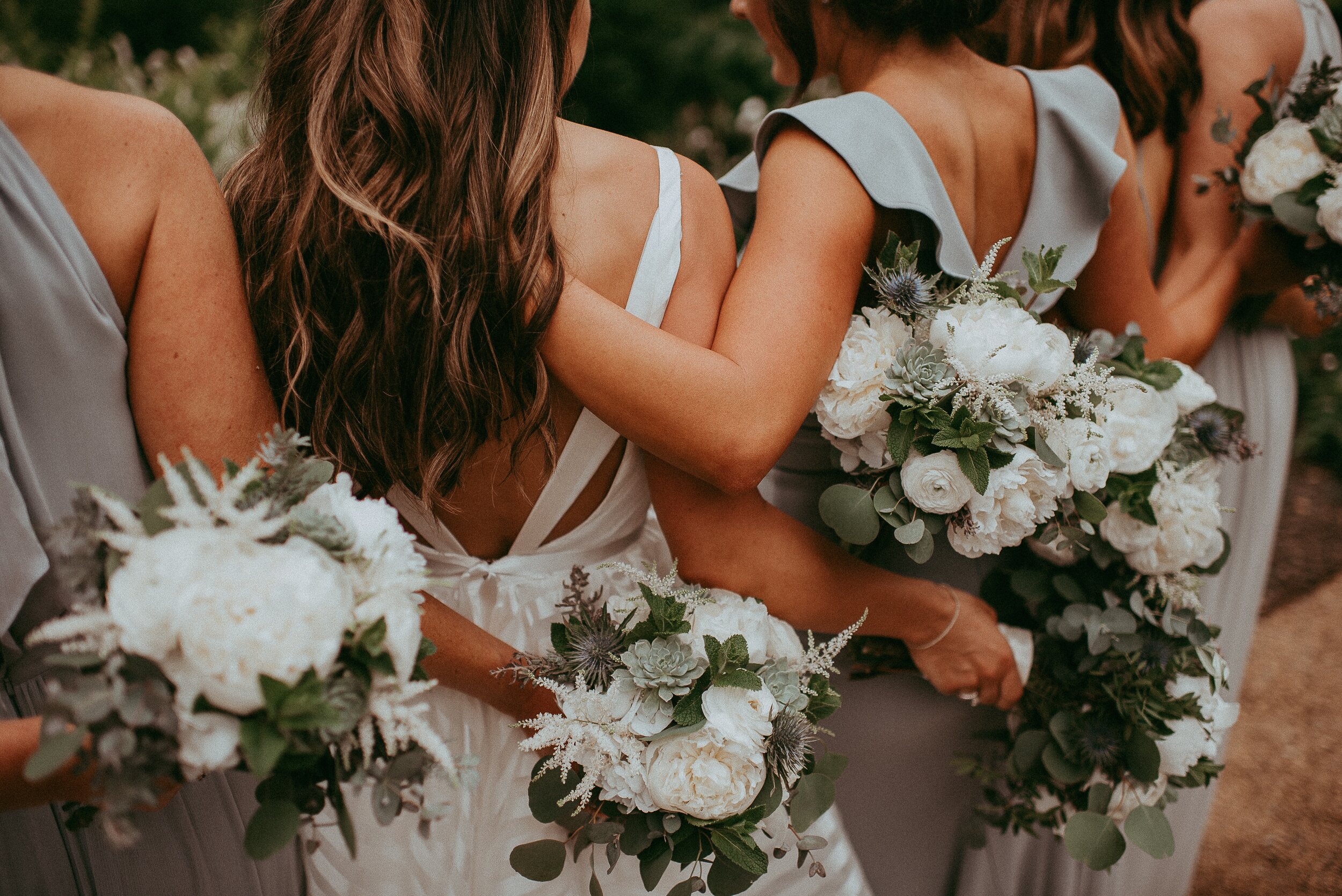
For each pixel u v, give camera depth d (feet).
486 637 4.37
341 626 2.93
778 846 4.73
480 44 3.91
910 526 4.48
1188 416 5.54
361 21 3.89
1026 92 5.14
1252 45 6.50
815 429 5.46
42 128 3.51
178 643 2.87
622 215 4.20
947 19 4.76
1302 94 6.21
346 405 4.01
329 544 3.17
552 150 3.96
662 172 4.33
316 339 4.01
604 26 23.26
